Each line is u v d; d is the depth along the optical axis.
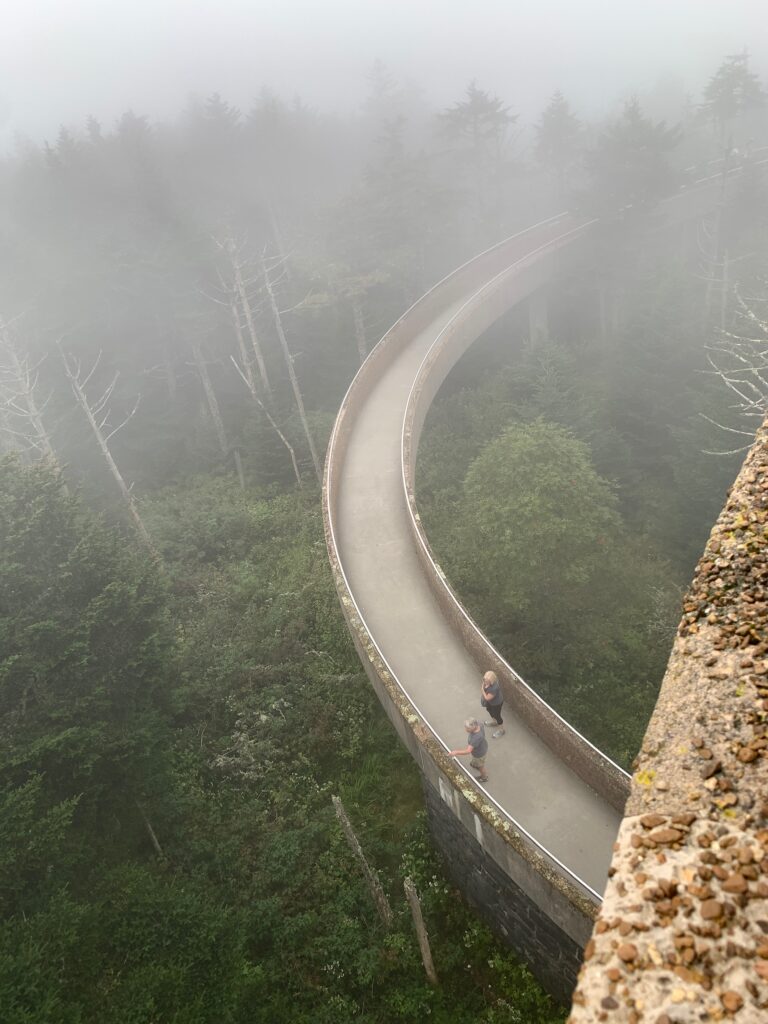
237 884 16.89
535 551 21.14
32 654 14.48
